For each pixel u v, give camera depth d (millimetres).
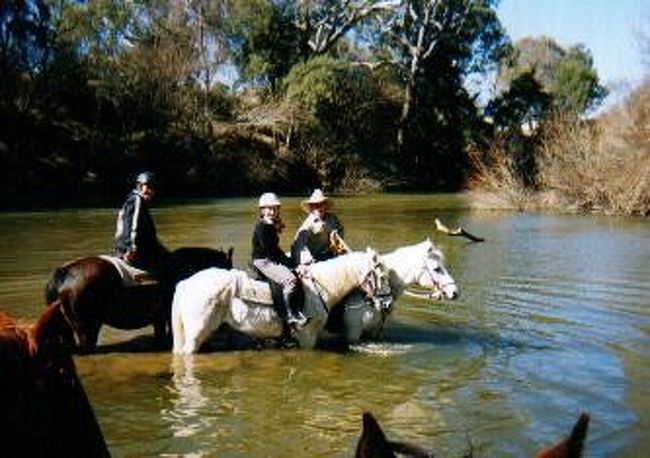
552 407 8789
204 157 49219
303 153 56188
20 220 29109
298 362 10609
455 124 65000
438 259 11719
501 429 8102
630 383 9680
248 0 56531
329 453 7508
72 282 10281
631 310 14000
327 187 55406
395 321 13133
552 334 12258
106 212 32906
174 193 46312
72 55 45906
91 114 46000
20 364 2225
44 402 2252
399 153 62000
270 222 11336
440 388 9508
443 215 34188
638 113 35562
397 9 61688
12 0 41812
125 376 9836
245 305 10922
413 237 25125
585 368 10344
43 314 2299
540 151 39438
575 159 36719
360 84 59406
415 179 61344
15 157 40031
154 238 11211
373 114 61062
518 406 8812
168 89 48406
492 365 10461
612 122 36312
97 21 47969
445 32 64125
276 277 11086
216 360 10602
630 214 34469
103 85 45500
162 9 51125
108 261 10625
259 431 8047
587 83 72500
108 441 7727
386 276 11617
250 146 54000
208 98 52656
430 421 8359
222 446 7645
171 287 11273
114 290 10555
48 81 44281
